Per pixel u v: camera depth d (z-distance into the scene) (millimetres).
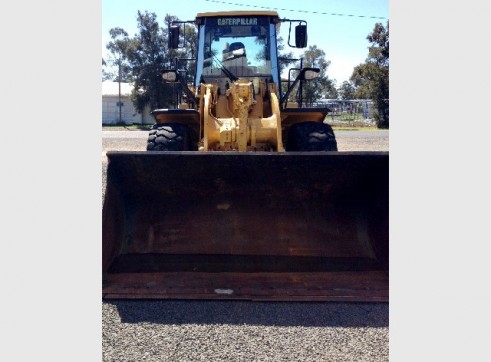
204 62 6766
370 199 4426
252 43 6793
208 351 3016
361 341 3170
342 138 19828
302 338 3205
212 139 5586
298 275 4160
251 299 3768
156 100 42500
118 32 42812
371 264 4227
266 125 5582
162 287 3941
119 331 3273
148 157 4102
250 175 4242
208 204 4457
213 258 4273
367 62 36969
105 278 4020
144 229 4383
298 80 6391
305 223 4449
